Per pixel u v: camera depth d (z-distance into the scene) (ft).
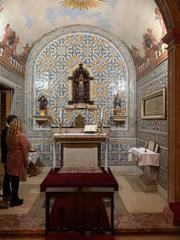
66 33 28.96
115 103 28.99
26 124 29.01
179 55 14.92
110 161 29.12
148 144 24.12
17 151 17.71
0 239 13.85
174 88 15.02
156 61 22.27
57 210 14.93
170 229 14.32
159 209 17.43
